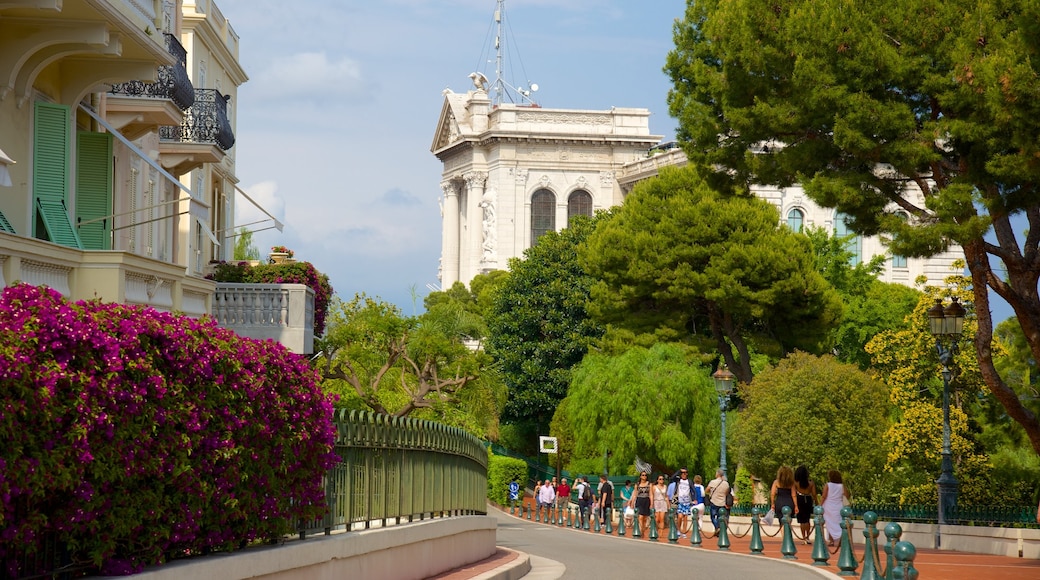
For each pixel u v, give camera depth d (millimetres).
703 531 39812
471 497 23906
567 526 50656
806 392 46812
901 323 70875
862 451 46219
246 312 29219
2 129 20500
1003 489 43594
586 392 61625
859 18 25156
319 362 45938
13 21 20312
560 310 80062
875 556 17484
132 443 9531
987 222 24672
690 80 32656
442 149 143625
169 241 33625
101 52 21328
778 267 59344
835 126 25188
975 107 23922
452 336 55812
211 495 10828
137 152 23609
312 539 13461
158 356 10133
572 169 134500
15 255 16891
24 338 8430
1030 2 22750
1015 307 27312
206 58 45719
